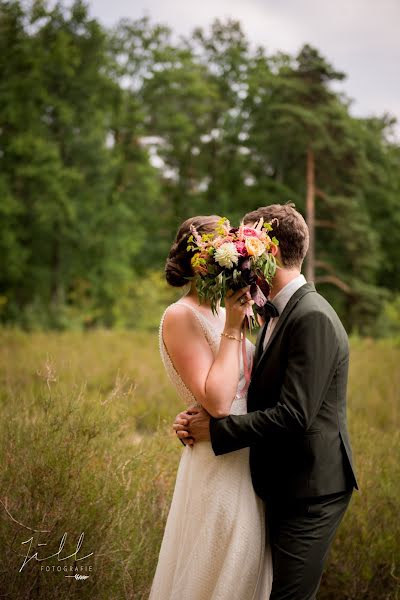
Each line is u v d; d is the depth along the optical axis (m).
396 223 31.98
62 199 23.42
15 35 23.67
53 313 24.02
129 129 28.27
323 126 26.95
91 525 2.68
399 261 33.41
